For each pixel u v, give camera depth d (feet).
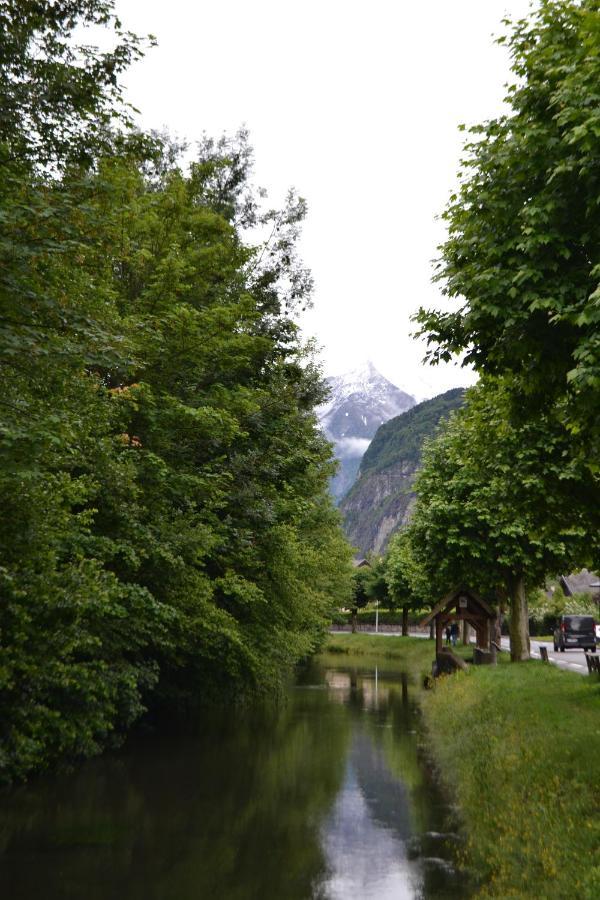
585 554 49.88
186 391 55.01
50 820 40.34
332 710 89.30
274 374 74.79
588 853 25.40
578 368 25.98
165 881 32.24
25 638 33.78
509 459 46.62
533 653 113.80
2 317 25.20
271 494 67.51
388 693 109.70
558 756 35.50
